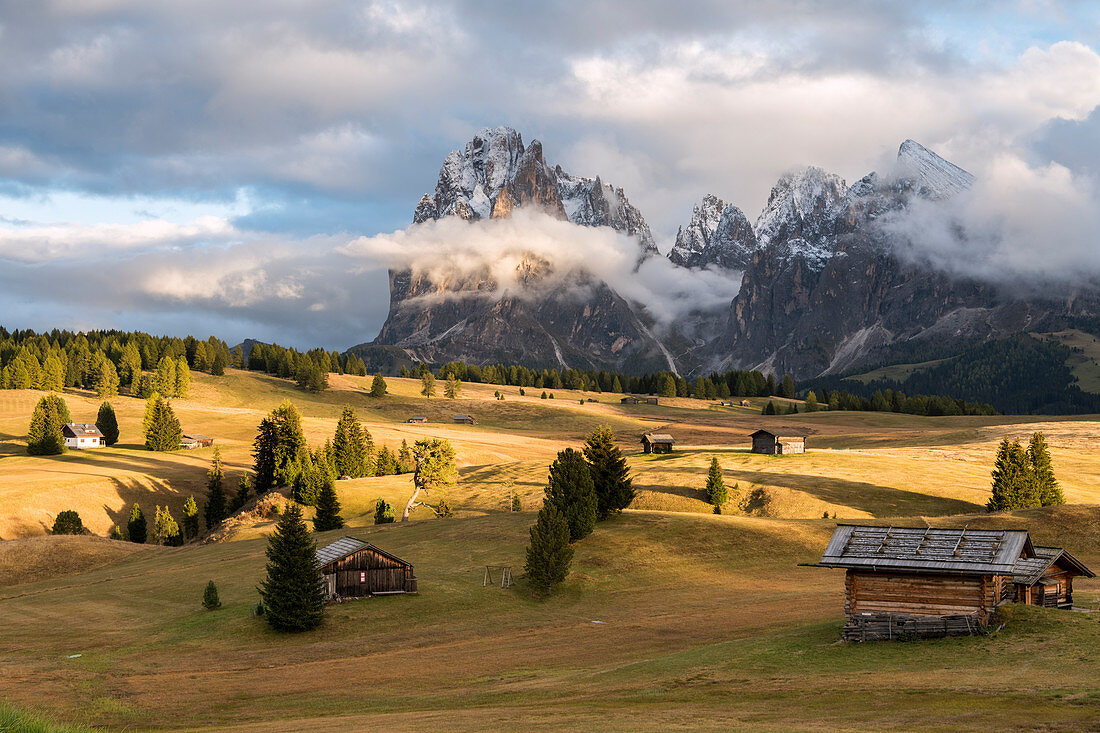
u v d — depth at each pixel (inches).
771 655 1721.2
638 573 3021.7
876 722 1139.3
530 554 2834.6
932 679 1403.8
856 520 3745.1
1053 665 1429.6
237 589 2979.8
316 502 4633.4
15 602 3144.7
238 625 2488.9
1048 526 3484.3
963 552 1811.0
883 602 1825.8
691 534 3430.1
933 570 1772.9
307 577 2453.2
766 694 1402.6
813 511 4301.2
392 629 2432.3
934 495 4544.8
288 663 2092.8
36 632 2591.0
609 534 3435.0
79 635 2522.1
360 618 2534.5
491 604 2669.8
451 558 3221.0
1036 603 2018.9
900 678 1434.5
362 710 1560.0
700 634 2155.5
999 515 3649.1
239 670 2027.6
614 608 2610.7
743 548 3292.3
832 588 2741.1
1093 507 3695.9
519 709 1423.5
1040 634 1643.7
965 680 1375.5
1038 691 1255.5
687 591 2790.4
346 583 2731.3
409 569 2807.6
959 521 3592.5
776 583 2861.7
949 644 1660.9
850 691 1370.6
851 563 1850.4
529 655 2044.8
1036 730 1044.5
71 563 3961.6
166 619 2677.2
